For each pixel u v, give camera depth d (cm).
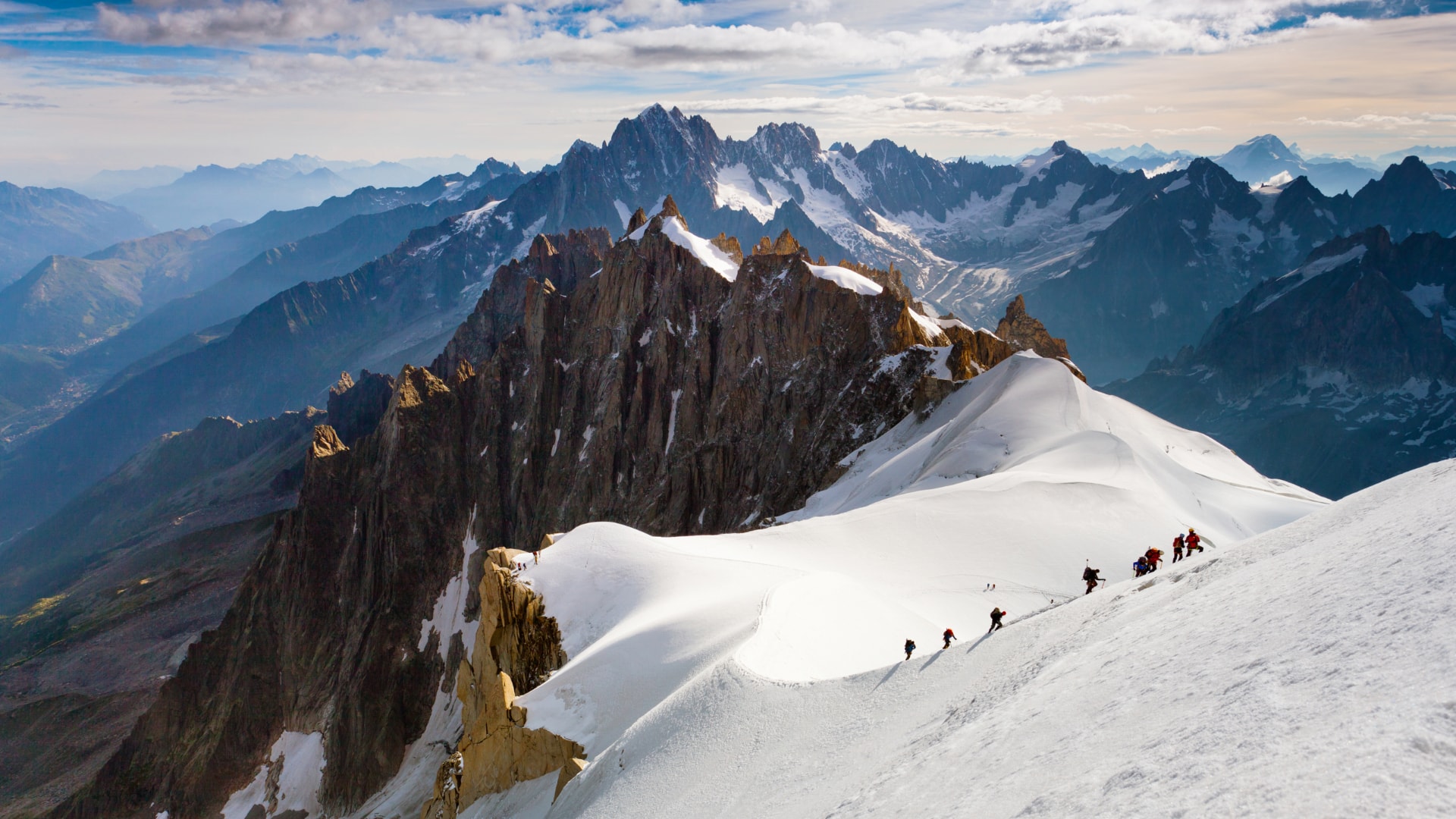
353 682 18112
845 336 17962
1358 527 2623
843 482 15225
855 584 6844
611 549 9050
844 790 3025
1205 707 1812
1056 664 2977
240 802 17175
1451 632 1500
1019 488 9225
